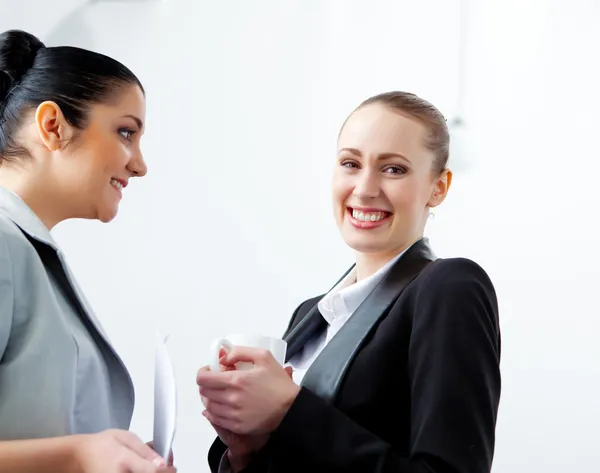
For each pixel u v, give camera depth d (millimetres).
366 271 1503
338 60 3279
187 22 3367
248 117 3309
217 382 1210
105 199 1432
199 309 3219
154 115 3344
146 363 3193
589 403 2912
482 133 3111
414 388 1238
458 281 1295
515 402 2957
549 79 3102
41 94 1389
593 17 3094
